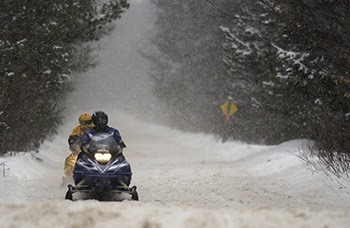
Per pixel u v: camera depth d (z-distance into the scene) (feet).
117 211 60.95
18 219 56.08
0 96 185.06
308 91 206.59
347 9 154.30
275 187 158.20
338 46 163.02
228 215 57.52
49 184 153.99
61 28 215.10
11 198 123.95
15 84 187.93
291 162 196.24
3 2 192.24
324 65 189.78
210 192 150.71
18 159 178.09
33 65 204.44
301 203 125.90
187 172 205.16
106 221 54.70
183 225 52.11
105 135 123.03
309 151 197.88
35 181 154.30
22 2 194.18
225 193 148.77
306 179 158.71
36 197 129.59
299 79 199.93
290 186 156.97
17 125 197.16
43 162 211.61
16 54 187.93
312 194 136.15
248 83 303.27
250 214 58.39
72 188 115.55
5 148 191.93
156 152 330.34
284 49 207.31
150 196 139.95
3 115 187.52
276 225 51.42
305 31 172.76
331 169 155.74
